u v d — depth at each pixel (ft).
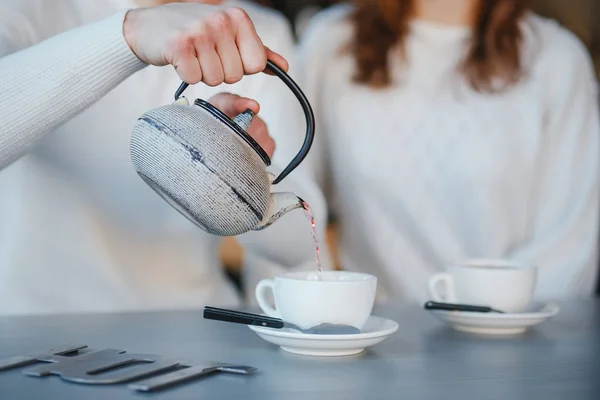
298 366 3.11
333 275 3.56
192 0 4.97
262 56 3.19
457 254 6.84
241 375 2.93
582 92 7.19
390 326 3.48
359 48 6.88
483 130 6.84
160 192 3.22
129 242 5.32
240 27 3.19
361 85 6.92
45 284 5.18
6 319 4.08
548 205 6.98
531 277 4.05
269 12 6.10
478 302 4.01
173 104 3.14
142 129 3.02
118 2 5.13
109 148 5.12
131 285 5.32
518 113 6.94
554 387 2.86
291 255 5.15
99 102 5.04
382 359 3.28
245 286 6.40
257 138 3.73
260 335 3.38
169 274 5.45
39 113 3.58
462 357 3.35
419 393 2.74
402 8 6.85
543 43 7.18
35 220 5.17
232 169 2.97
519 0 6.84
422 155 6.86
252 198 3.01
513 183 6.91
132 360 3.04
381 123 6.88
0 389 2.64
